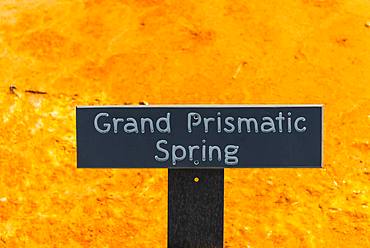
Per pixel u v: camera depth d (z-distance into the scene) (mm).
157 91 8008
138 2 9422
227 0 9375
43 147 7430
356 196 6875
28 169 7211
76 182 7094
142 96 7953
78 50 8648
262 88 8000
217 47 8594
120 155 3936
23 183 7074
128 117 3916
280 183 7004
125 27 9016
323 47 8617
